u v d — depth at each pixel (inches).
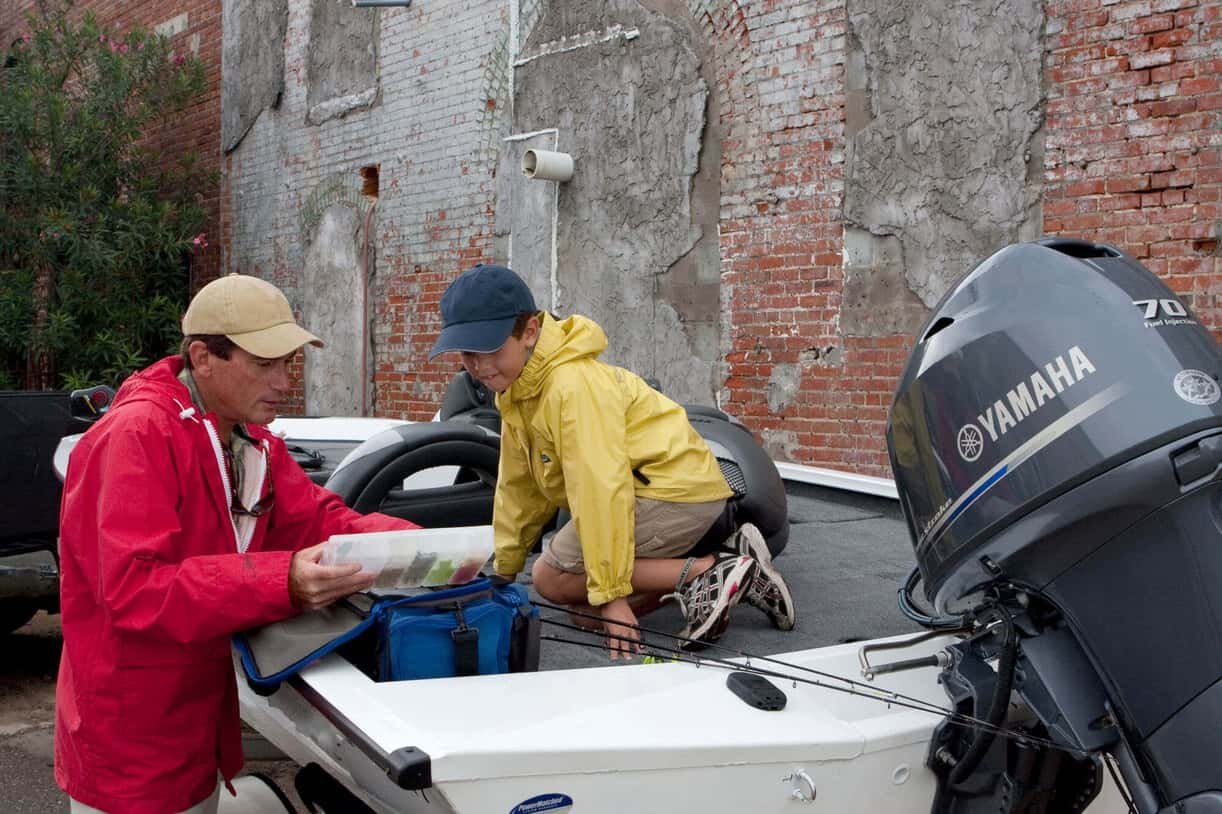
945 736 74.3
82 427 176.4
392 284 393.4
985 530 71.4
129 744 69.7
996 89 235.6
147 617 65.3
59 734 72.9
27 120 416.8
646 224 305.3
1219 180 206.5
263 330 71.8
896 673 80.9
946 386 74.6
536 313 93.4
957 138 242.1
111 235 426.9
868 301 259.0
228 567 66.2
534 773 60.9
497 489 107.2
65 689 72.5
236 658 76.1
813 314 269.7
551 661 93.4
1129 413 66.2
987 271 76.6
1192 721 64.1
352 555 67.6
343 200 413.7
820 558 133.8
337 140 415.2
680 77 295.3
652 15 301.4
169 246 439.5
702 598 94.0
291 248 438.6
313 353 430.3
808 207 269.3
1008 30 233.3
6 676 195.8
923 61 246.7
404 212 387.2
